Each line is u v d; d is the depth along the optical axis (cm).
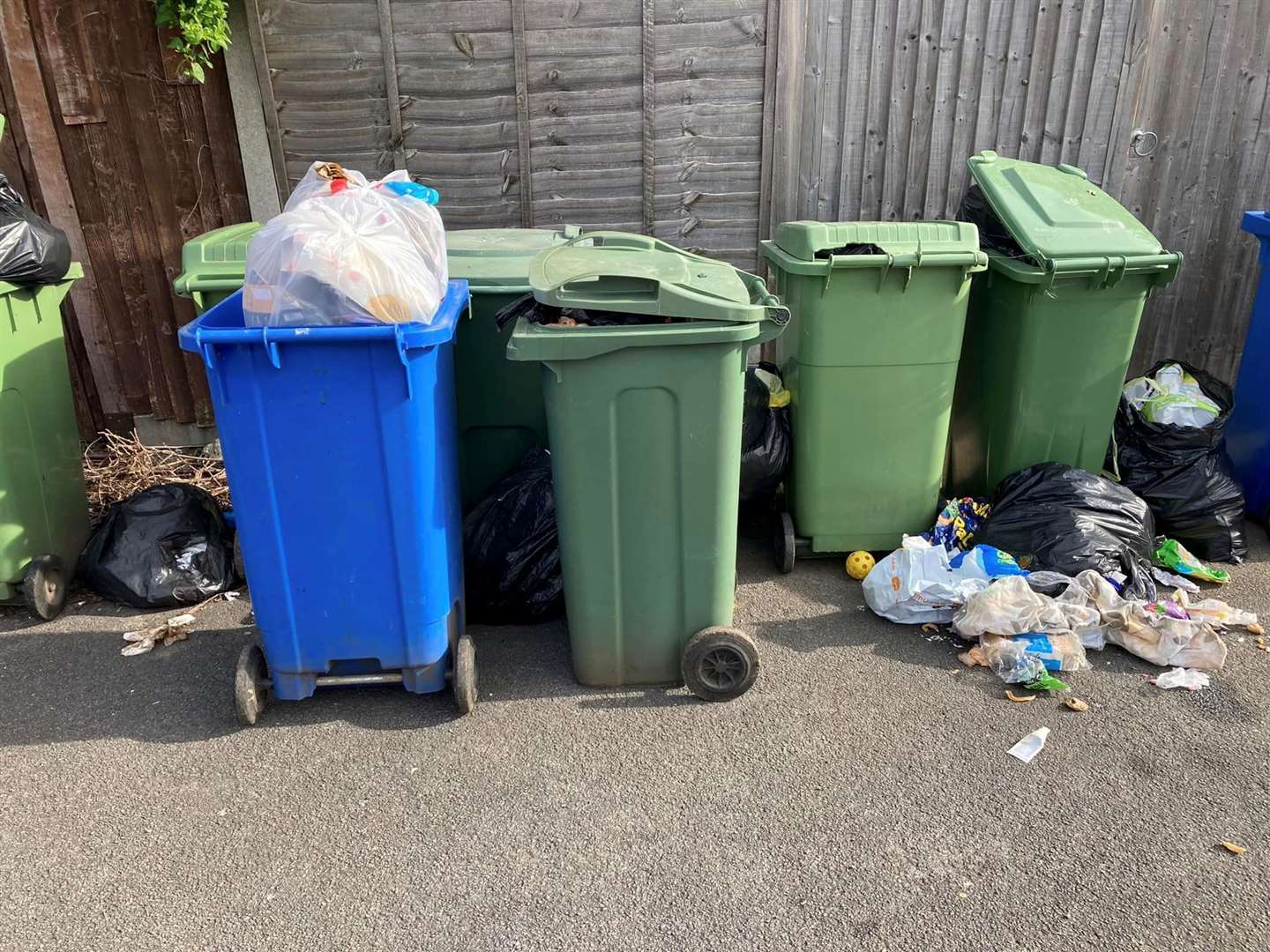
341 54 457
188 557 384
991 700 311
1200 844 250
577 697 316
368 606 291
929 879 241
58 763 288
